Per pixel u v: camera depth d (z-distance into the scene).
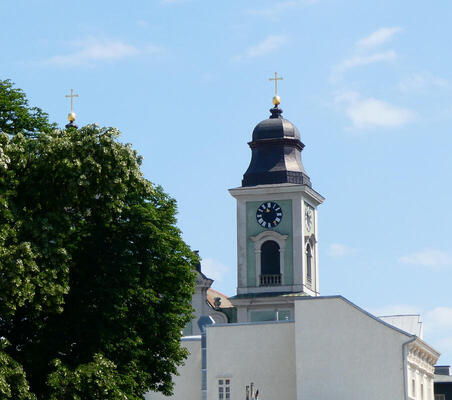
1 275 74.88
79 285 83.81
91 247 85.06
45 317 82.38
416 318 140.38
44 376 80.69
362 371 118.44
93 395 79.88
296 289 165.50
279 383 121.88
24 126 87.31
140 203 91.44
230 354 123.19
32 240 76.88
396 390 117.50
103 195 79.19
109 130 79.75
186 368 125.12
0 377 74.62
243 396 122.19
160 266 90.19
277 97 173.62
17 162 78.12
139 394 86.75
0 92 88.00
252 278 166.50
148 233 88.19
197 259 93.12
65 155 78.19
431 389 129.62
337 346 119.19
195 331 161.00
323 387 118.94
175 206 94.69
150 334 89.06
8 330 81.31
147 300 88.00
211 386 122.75
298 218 167.25
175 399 124.44
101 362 80.69
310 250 171.00
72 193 78.12
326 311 119.94
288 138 170.12
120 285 84.31
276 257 167.25
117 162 78.88
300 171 169.25
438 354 129.88
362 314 119.12
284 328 122.62
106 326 84.00
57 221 77.94
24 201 78.31
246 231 168.00
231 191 168.50
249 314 164.38
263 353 122.62
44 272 76.94
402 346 118.00
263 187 167.50
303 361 119.62
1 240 75.31
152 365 90.44
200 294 163.12
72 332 82.62
